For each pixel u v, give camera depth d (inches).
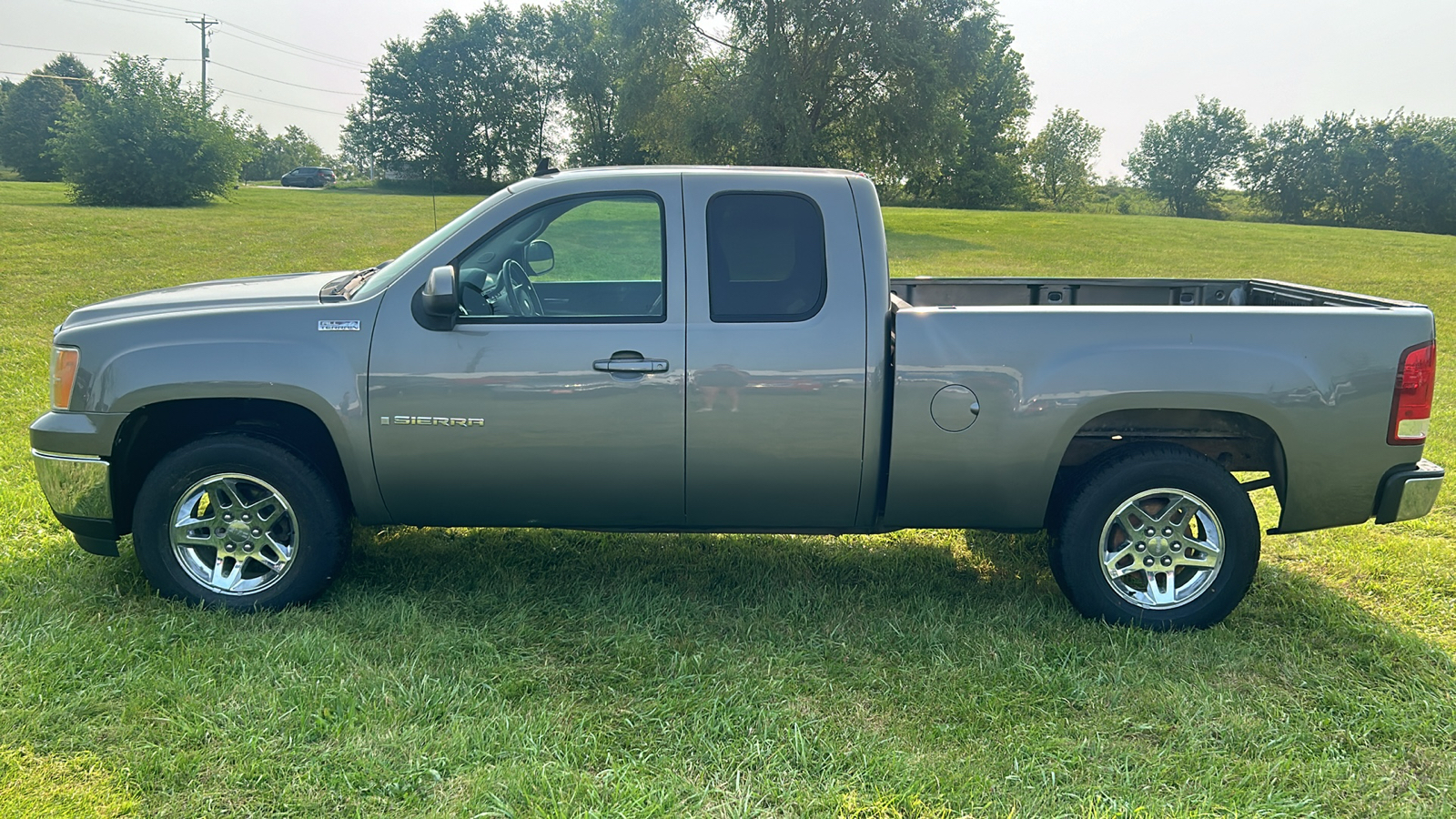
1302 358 140.5
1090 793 107.5
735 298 143.4
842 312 142.8
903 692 130.0
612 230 147.2
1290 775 112.0
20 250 745.0
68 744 112.9
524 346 142.1
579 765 111.4
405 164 3024.1
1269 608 159.5
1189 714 125.0
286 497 147.6
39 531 184.1
